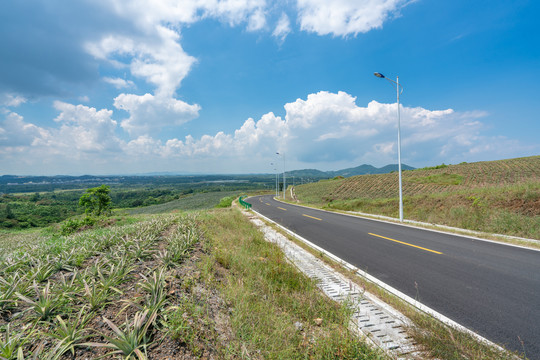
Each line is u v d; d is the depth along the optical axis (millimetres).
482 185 39875
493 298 4934
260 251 8000
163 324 2828
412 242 9773
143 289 3736
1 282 3473
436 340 3354
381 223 14703
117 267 4207
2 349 2178
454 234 11156
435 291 5324
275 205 32906
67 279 4047
